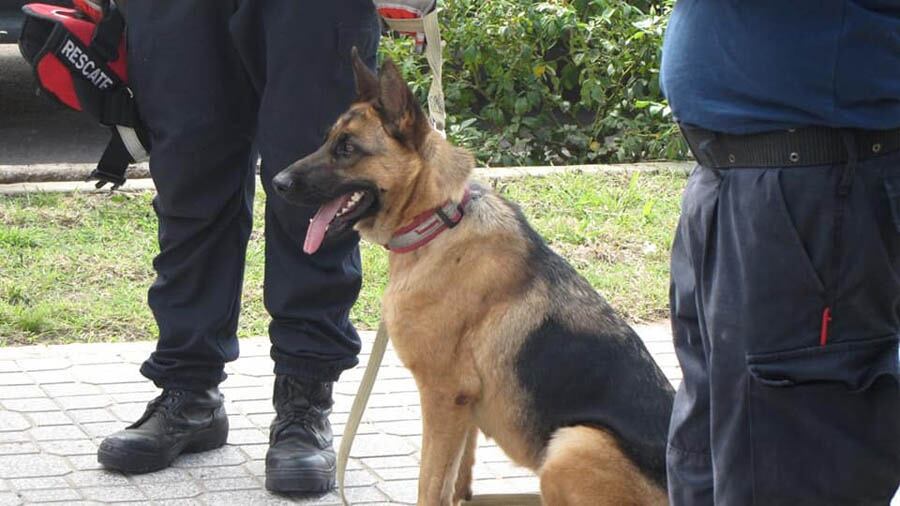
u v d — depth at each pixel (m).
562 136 8.50
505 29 8.20
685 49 2.56
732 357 2.47
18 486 3.89
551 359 3.44
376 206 3.52
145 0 3.91
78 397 4.66
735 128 2.44
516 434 3.53
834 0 2.32
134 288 5.89
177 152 3.91
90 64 3.91
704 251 2.54
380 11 3.92
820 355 2.38
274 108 3.82
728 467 2.51
